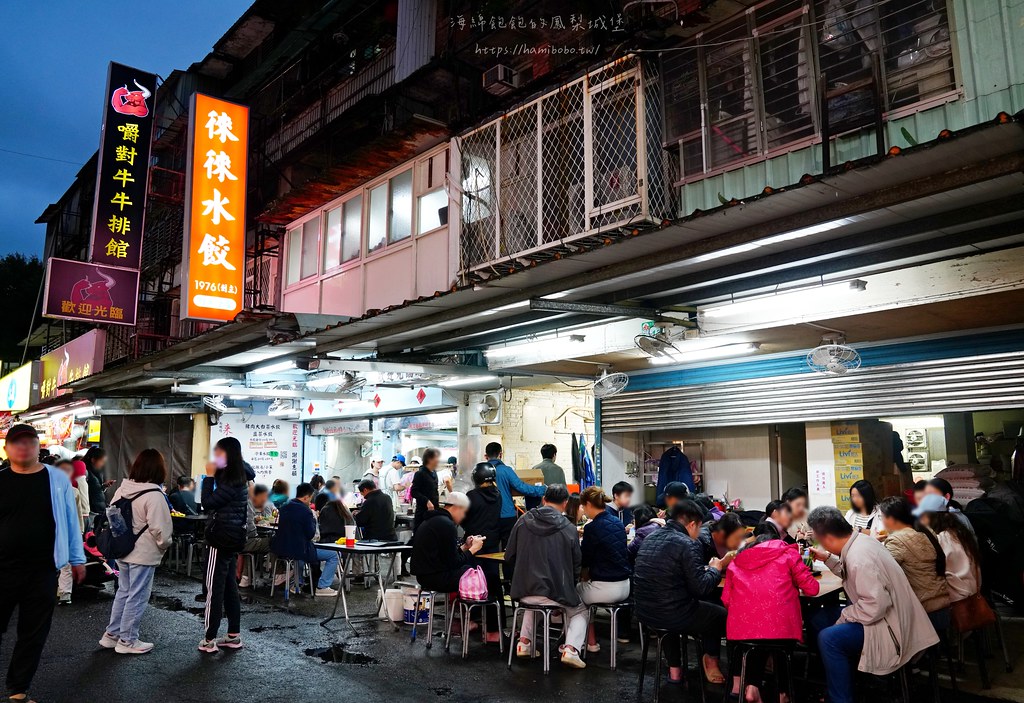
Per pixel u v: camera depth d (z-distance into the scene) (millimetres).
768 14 7426
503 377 11398
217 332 10242
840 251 5402
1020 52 5836
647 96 8117
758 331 7875
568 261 6098
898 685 5551
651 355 8688
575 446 12297
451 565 7051
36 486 5234
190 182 11695
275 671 6301
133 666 6391
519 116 9469
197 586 10688
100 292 14547
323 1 15750
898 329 7789
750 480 10320
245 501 7133
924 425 11398
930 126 6246
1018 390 7273
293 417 18125
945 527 5703
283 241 15086
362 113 13656
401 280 11641
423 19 12969
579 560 6512
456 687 5926
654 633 5699
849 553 4918
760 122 7371
